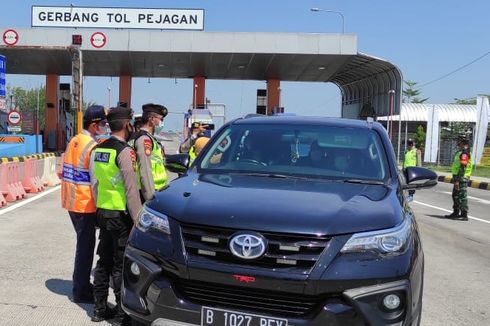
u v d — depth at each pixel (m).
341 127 5.00
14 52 28.30
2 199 10.97
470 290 6.18
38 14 29.98
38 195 12.88
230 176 4.28
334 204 3.47
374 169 4.47
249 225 3.15
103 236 4.66
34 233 8.26
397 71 29.78
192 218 3.28
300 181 4.15
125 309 3.50
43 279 5.84
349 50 27.64
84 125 5.02
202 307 3.18
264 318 3.08
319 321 3.03
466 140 12.27
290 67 32.44
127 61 31.12
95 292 4.69
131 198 4.45
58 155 29.80
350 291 3.05
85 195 4.93
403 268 3.19
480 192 20.14
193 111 28.27
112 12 30.02
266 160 4.62
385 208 3.51
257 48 27.64
